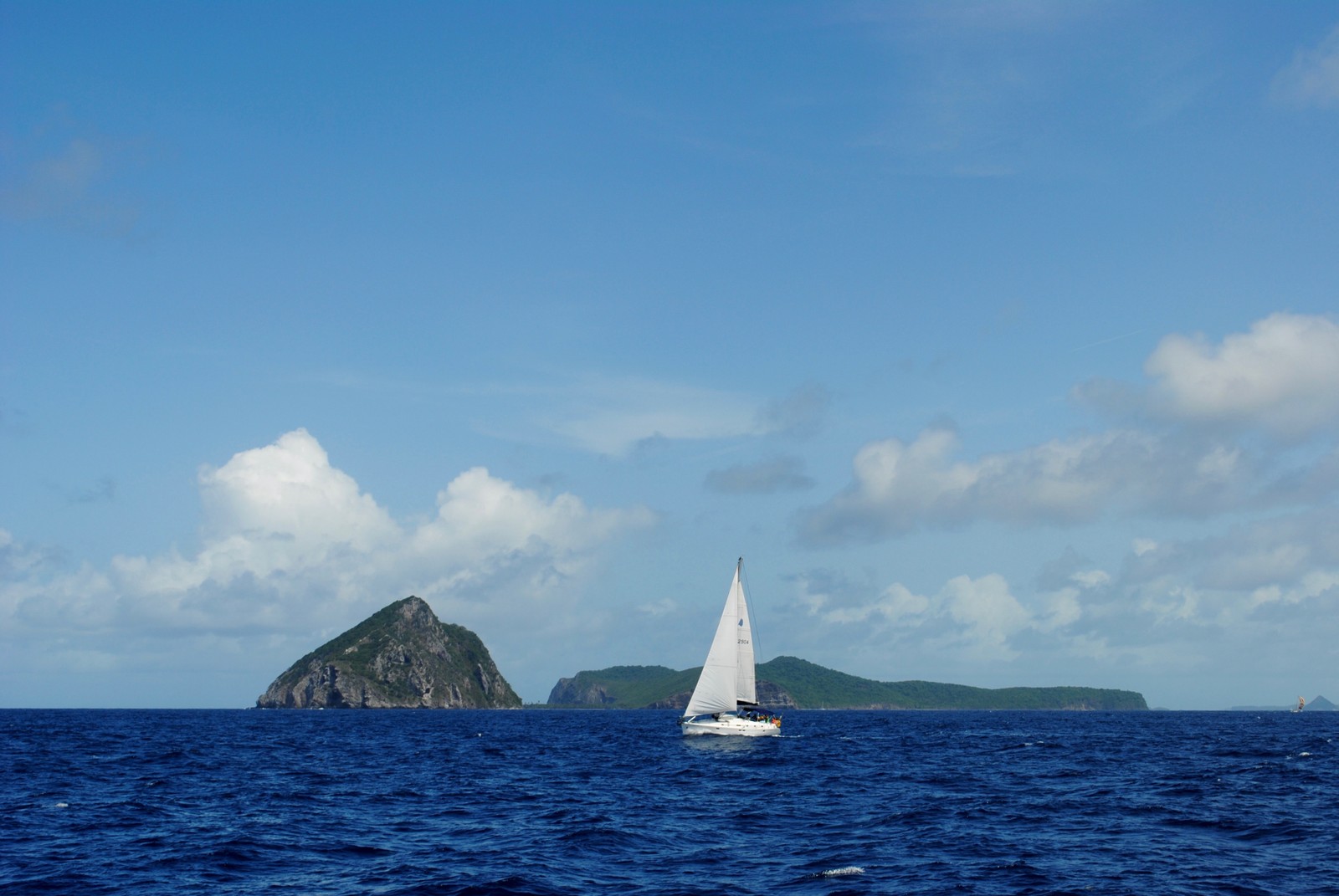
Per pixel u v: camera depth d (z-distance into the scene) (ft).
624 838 124.36
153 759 266.57
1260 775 209.56
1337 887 94.07
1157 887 94.53
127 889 95.25
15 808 153.17
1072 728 595.06
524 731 504.84
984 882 97.66
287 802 162.50
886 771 229.86
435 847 118.01
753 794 178.09
